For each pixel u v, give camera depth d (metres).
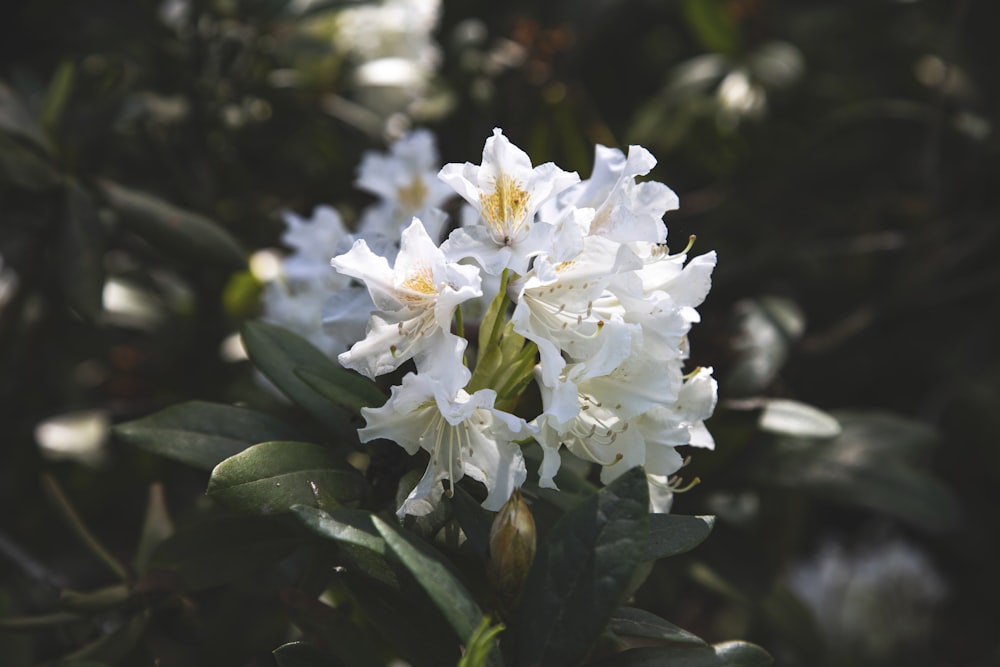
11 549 0.79
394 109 1.01
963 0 1.04
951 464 1.18
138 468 0.98
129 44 0.94
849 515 1.30
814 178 1.22
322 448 0.61
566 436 0.59
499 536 0.55
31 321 0.94
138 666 0.67
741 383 0.82
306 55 0.93
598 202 0.60
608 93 1.29
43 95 0.92
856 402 1.20
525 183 0.57
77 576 0.95
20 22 1.07
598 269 0.56
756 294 1.12
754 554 0.85
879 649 1.12
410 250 0.55
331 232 0.75
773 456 0.83
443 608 0.51
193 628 0.82
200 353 0.97
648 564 0.59
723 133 1.16
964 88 1.18
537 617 0.54
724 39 1.16
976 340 1.15
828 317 1.18
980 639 1.22
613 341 0.56
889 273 1.17
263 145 0.99
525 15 1.18
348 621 0.60
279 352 0.65
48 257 0.79
